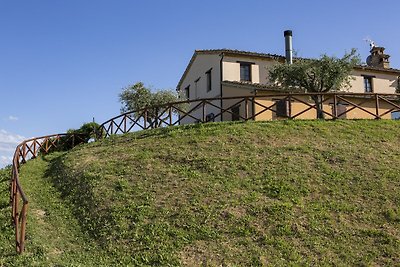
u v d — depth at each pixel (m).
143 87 36.66
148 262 11.12
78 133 28.23
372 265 10.68
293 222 12.37
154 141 19.56
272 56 34.56
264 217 12.64
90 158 19.16
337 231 12.00
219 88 33.62
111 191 14.93
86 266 10.92
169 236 12.07
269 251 11.24
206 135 19.16
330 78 30.02
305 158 16.36
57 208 14.92
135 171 16.28
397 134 19.33
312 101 30.45
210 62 35.47
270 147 17.44
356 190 14.10
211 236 11.92
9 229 13.42
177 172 15.78
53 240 12.59
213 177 15.16
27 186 17.62
